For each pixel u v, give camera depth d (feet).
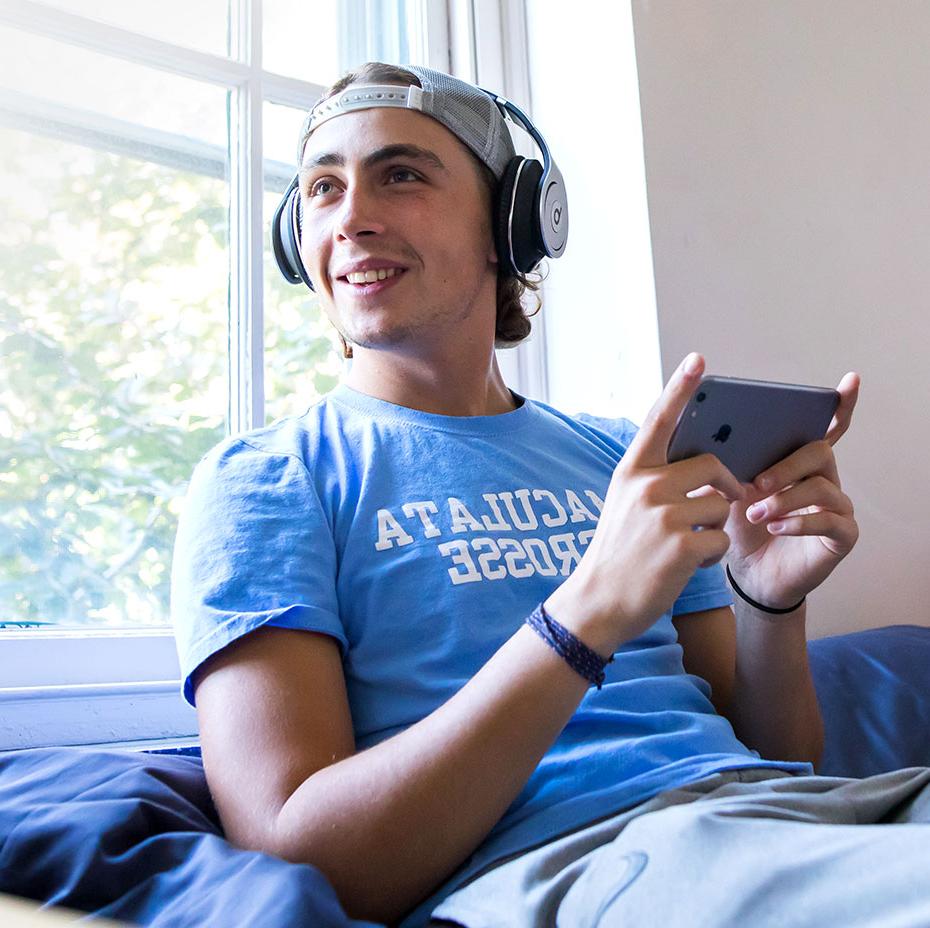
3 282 4.61
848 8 6.73
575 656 2.57
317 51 5.69
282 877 2.12
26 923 2.22
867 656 4.82
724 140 5.92
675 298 5.53
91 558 4.66
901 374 6.58
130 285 4.94
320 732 2.75
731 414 2.85
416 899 2.58
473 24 6.06
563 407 5.89
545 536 3.45
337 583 3.20
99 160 4.92
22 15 4.73
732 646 3.97
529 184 3.86
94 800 2.68
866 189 6.60
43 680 4.24
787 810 2.45
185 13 5.24
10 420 4.55
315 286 3.91
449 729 2.54
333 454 3.50
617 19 5.72
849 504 3.22
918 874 1.82
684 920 1.97
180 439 4.99
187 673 2.88
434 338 3.69
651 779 2.83
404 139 3.64
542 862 2.45
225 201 5.29
